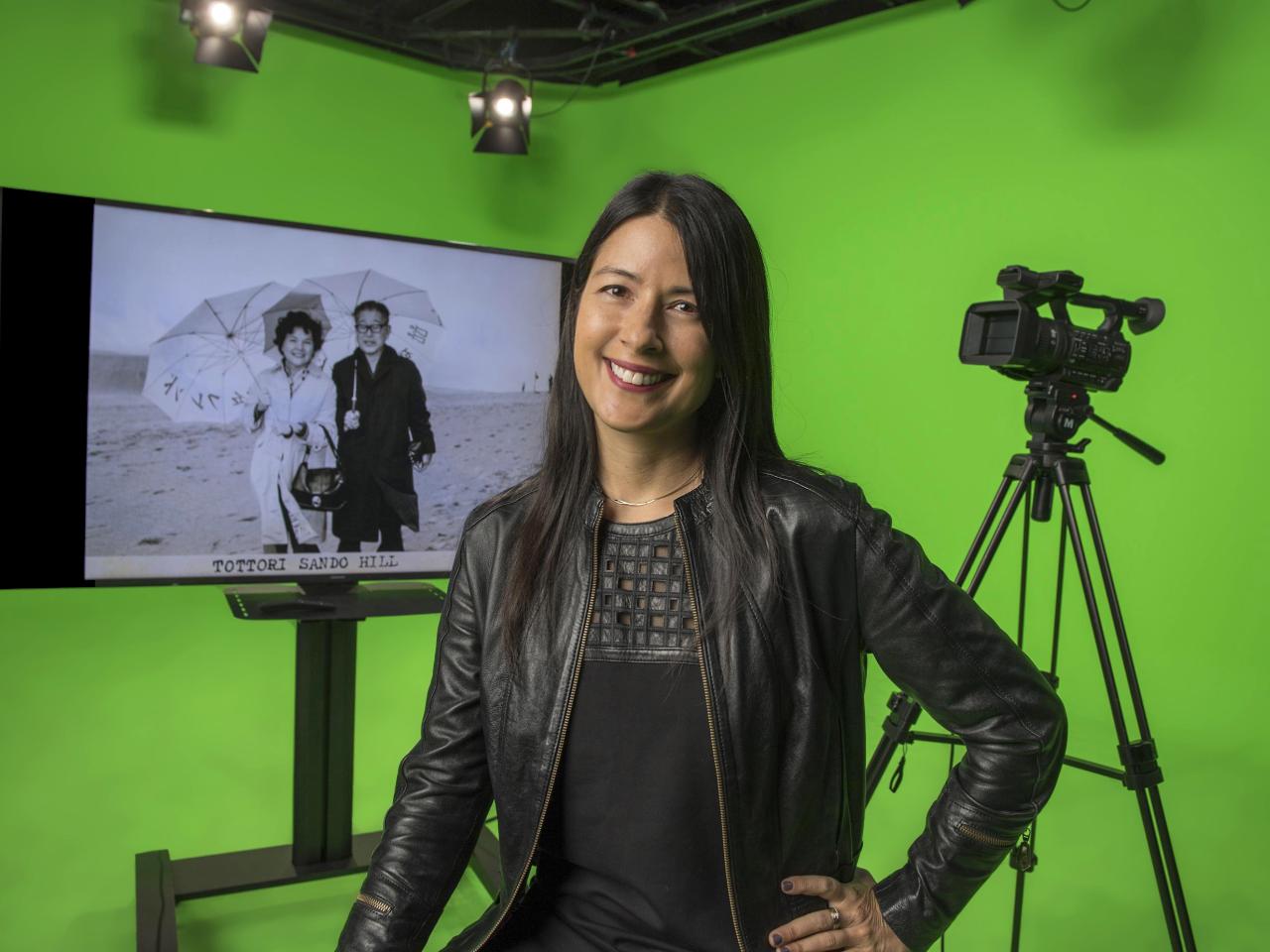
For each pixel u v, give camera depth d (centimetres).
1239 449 280
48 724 354
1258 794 272
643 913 108
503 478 283
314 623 275
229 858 285
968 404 348
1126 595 302
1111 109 307
